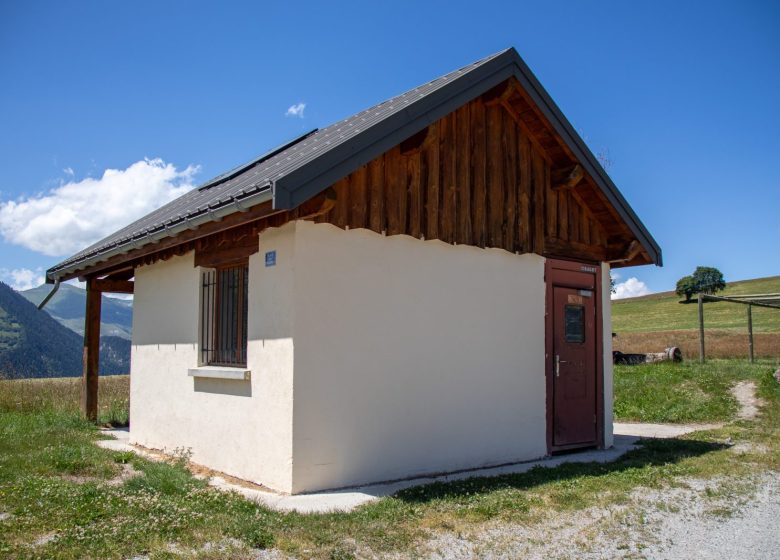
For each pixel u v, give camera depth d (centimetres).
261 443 656
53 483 581
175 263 875
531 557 461
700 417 1252
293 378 618
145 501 525
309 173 559
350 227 666
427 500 584
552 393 880
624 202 920
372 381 680
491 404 799
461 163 788
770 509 586
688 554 477
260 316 672
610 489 645
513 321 838
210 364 794
